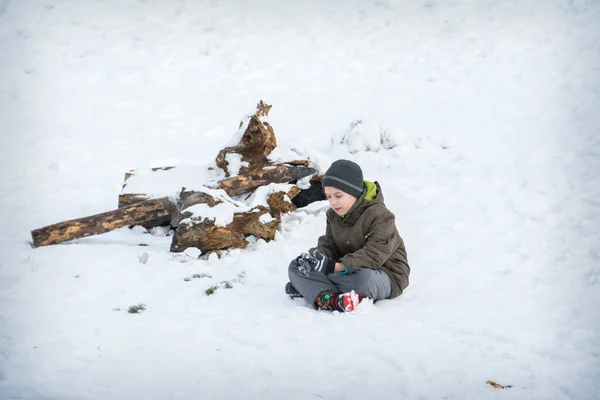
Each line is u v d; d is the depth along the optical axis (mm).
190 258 7496
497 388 4547
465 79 14008
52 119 13492
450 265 7312
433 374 4758
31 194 10148
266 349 5227
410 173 10148
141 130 12992
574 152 10141
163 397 4562
